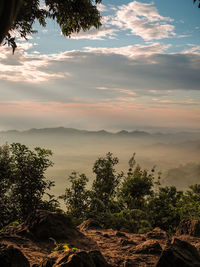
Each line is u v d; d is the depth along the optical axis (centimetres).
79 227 592
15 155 977
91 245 424
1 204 941
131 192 1244
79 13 483
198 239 481
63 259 249
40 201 990
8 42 390
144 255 365
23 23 455
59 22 501
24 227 461
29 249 380
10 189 982
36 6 450
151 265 327
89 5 475
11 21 223
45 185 996
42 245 403
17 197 968
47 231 430
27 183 968
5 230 467
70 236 444
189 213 721
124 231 609
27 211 964
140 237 499
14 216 948
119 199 1007
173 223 970
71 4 469
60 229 445
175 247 291
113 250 401
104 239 465
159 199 1131
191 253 295
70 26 509
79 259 245
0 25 215
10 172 941
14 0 220
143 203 1095
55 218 462
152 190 1249
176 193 1210
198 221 531
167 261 277
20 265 256
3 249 260
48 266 252
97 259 292
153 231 559
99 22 505
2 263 244
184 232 535
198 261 286
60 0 462
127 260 341
